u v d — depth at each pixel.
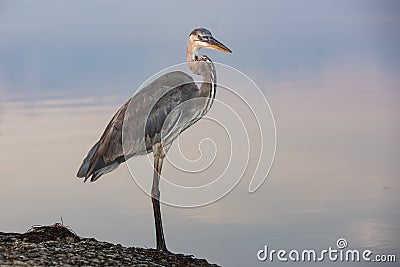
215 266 13.02
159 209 14.46
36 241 12.82
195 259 13.21
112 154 14.73
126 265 11.72
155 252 12.98
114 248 12.66
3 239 12.67
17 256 11.48
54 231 13.23
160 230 14.32
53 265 11.20
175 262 12.70
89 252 12.10
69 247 12.27
